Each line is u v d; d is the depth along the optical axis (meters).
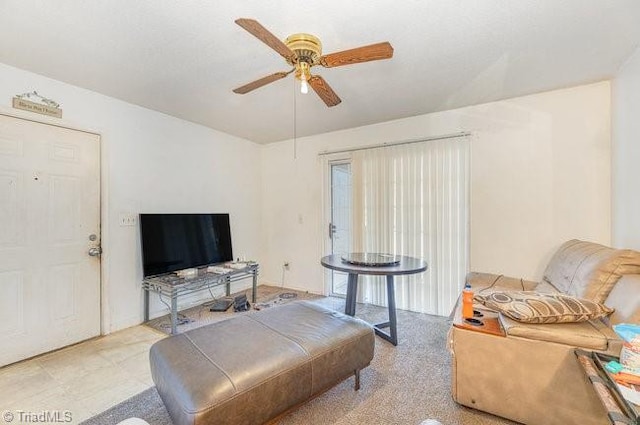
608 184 2.62
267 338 1.70
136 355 2.43
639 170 2.10
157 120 3.30
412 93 2.87
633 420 0.92
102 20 1.75
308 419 1.68
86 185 2.72
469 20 1.76
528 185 2.95
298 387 1.52
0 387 2.00
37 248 2.43
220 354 1.52
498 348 1.62
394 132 3.65
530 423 1.55
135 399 1.88
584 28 1.85
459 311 2.00
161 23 1.78
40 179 2.45
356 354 1.84
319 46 1.79
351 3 1.61
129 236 3.03
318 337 1.74
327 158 4.16
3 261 2.26
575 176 2.75
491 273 3.10
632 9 1.67
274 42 1.54
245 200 4.47
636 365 1.14
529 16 1.73
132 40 1.95
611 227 2.60
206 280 3.13
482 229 3.15
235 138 4.32
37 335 2.42
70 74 2.43
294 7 1.63
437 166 3.37
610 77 2.55
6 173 2.28
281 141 4.61
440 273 3.34
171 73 2.41
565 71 2.44
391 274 2.29
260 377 1.38
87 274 2.72
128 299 3.01
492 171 3.10
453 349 1.74
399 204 3.58
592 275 1.87
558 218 2.82
